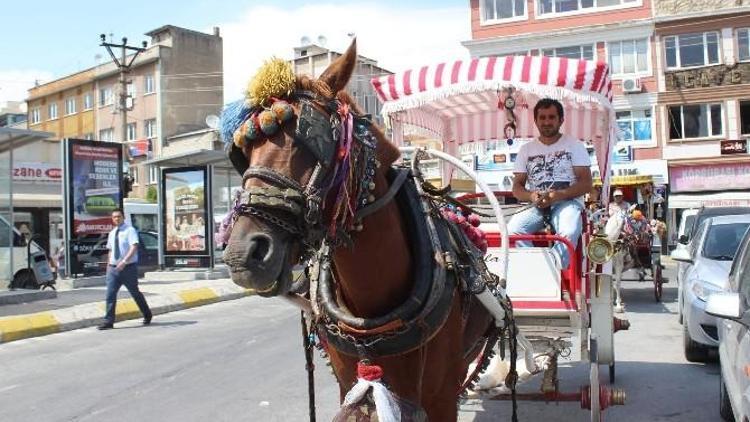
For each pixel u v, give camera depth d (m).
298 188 2.38
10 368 8.96
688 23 32.59
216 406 6.80
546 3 34.62
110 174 19.94
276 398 7.05
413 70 5.61
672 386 7.25
